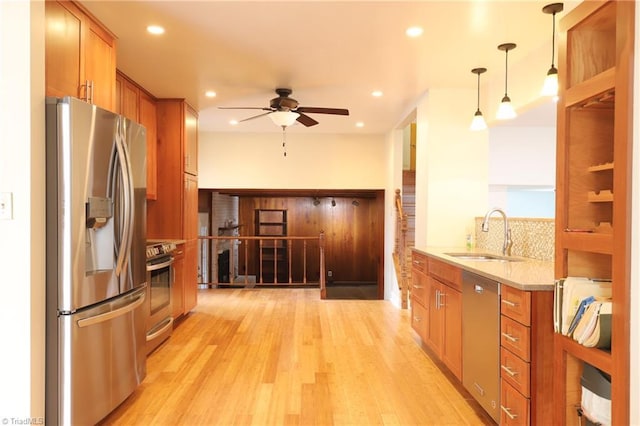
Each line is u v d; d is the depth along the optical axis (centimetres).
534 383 201
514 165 524
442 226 423
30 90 198
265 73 378
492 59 340
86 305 218
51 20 221
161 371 322
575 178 194
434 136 423
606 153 195
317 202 951
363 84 410
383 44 310
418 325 390
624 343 147
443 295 318
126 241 248
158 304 377
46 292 208
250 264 978
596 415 175
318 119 586
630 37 145
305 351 371
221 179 707
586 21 181
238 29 285
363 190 739
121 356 252
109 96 286
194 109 509
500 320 227
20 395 197
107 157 235
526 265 278
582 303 178
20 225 197
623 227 147
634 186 144
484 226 337
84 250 217
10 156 198
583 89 179
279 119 430
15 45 198
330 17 268
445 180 423
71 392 209
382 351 373
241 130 689
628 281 146
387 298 643
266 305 554
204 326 450
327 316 498
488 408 239
